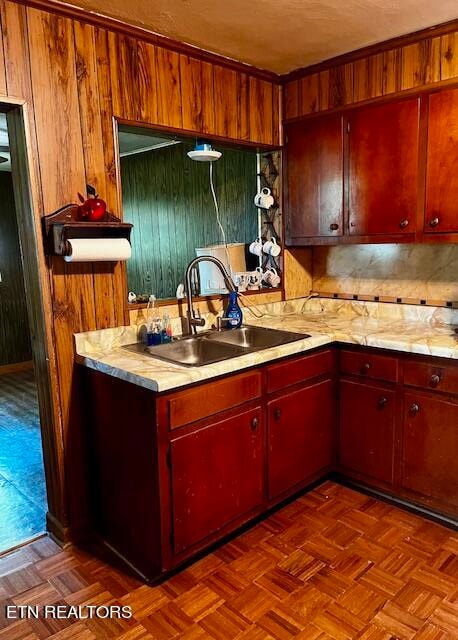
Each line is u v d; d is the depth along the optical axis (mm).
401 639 1601
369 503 2436
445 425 2141
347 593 1817
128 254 2090
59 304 2043
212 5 1934
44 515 2422
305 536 2178
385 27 2189
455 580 1875
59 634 1663
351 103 2525
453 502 2172
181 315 2500
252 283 2920
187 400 1843
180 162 3512
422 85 2262
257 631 1654
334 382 2547
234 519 2107
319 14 2041
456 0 1942
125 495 2008
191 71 2369
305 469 2445
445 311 2609
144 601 1810
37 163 1914
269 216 3025
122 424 1946
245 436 2098
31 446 3240
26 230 2014
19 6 1804
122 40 2102
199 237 3494
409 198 2375
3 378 5055
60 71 1933
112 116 2107
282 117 2848
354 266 2994
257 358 2068
